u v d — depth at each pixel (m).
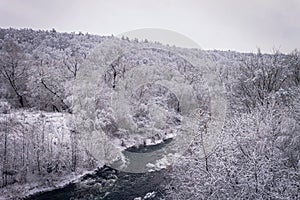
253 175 6.61
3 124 16.44
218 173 7.11
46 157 14.88
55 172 14.73
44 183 13.69
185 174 8.50
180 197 8.55
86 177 14.77
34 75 25.27
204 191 7.10
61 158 15.27
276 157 7.38
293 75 16.83
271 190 6.44
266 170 6.57
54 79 25.31
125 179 14.03
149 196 11.67
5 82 26.27
